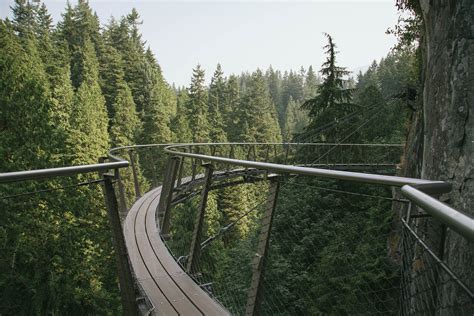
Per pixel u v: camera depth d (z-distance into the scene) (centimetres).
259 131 3716
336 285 511
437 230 113
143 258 331
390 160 1581
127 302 234
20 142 1088
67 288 951
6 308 828
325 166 1334
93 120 2145
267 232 197
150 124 2722
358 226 702
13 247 852
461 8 224
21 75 1190
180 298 251
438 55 250
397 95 943
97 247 1149
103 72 3416
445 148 225
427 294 99
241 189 2081
